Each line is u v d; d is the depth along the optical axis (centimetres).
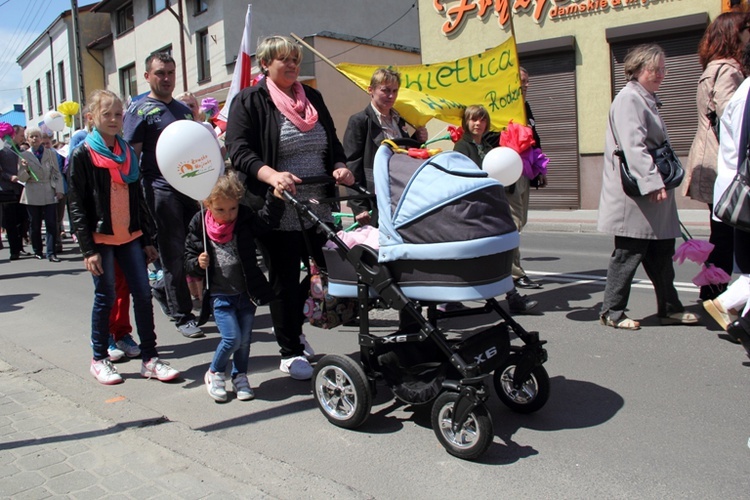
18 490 296
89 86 3186
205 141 397
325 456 334
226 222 400
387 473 314
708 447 328
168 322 622
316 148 436
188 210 569
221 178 393
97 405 397
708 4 1271
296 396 418
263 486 299
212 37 2312
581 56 1422
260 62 429
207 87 2366
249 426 374
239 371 423
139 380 456
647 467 311
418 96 641
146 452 333
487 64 672
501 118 669
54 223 1053
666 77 1344
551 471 310
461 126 615
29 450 336
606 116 1409
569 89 1451
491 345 346
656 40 1340
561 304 616
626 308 588
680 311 532
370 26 2606
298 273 443
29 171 1024
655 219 497
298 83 446
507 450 333
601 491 291
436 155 342
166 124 555
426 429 362
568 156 1477
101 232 429
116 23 2952
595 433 348
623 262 519
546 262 861
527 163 628
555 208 1513
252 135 420
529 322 560
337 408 369
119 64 2961
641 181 477
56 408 393
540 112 1501
